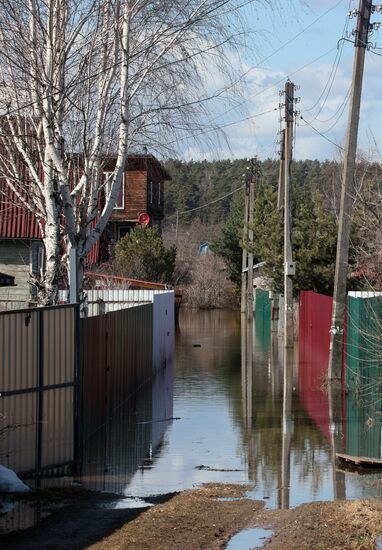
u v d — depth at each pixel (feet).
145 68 57.88
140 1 56.18
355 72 88.99
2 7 54.03
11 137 59.11
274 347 136.87
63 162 56.44
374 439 61.21
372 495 44.88
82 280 59.41
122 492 45.44
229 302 281.33
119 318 75.41
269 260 157.07
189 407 76.13
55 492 44.57
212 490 45.70
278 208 165.89
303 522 38.65
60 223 58.03
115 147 60.59
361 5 88.38
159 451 56.85
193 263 301.63
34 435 49.14
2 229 134.72
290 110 134.92
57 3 54.65
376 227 78.64
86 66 56.90
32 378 48.73
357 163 126.72
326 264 147.13
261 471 50.96
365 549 34.65
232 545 35.81
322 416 71.31
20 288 137.28
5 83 55.98
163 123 59.57
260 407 76.07
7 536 36.55
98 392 65.41
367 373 80.79
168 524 38.75
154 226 197.47
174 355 124.67
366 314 80.64
